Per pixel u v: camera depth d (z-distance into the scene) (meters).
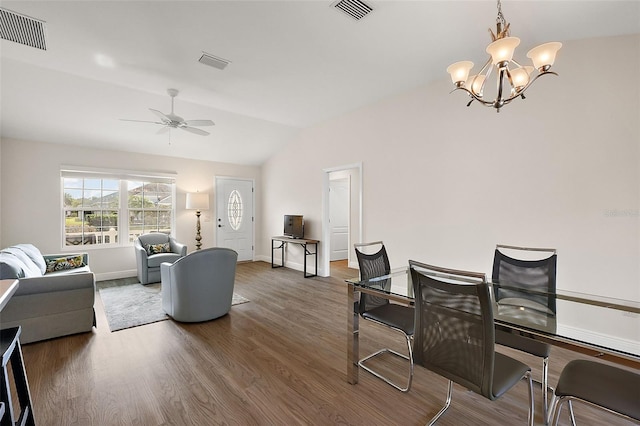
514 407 1.83
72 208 4.97
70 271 3.98
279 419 1.70
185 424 1.66
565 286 2.71
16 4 2.19
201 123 3.94
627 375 1.33
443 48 2.81
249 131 5.61
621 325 1.66
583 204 2.62
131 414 1.74
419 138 3.86
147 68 3.23
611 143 2.49
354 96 4.13
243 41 2.69
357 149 4.72
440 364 1.47
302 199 5.95
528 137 2.93
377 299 2.40
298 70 3.29
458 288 1.34
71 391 1.96
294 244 6.16
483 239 3.25
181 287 3.08
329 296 4.20
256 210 7.18
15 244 4.45
